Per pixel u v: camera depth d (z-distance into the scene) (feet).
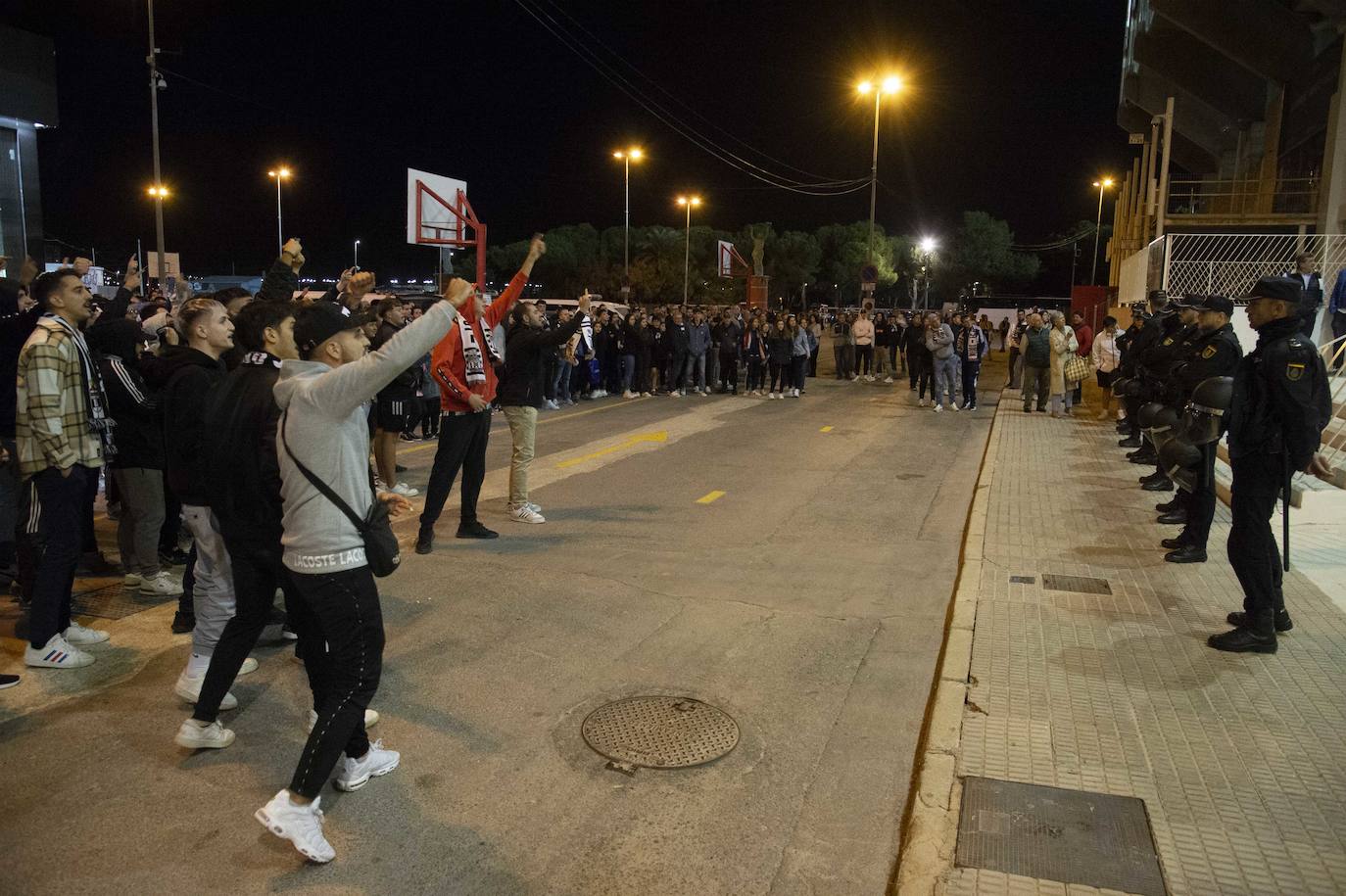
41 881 10.05
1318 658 16.16
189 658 15.76
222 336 14.94
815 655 16.90
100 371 17.98
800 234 226.17
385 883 10.17
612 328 63.82
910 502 30.37
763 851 10.93
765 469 35.99
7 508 20.45
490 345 23.89
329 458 10.30
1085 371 51.57
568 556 23.04
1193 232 69.67
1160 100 103.71
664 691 15.20
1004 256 260.42
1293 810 11.41
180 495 13.85
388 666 15.97
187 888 10.00
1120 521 26.50
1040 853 10.53
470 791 12.05
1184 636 17.29
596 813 11.62
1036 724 13.70
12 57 89.92
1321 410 15.93
